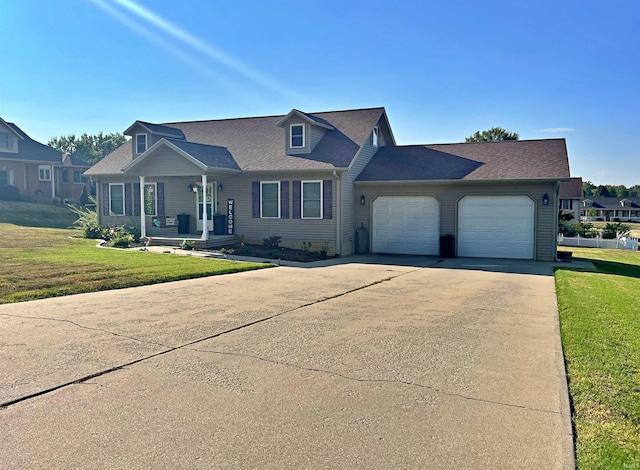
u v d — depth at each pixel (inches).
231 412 174.4
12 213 1163.9
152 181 866.1
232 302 365.7
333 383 202.8
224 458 144.2
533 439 157.3
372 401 185.5
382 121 913.5
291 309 344.2
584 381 204.5
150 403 181.0
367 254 778.2
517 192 706.2
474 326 300.7
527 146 790.5
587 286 455.2
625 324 299.3
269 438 156.2
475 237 733.9
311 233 754.2
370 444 153.4
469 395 192.1
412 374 214.7
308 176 749.3
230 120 959.0
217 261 583.8
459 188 736.3
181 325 293.7
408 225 769.6
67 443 151.3
